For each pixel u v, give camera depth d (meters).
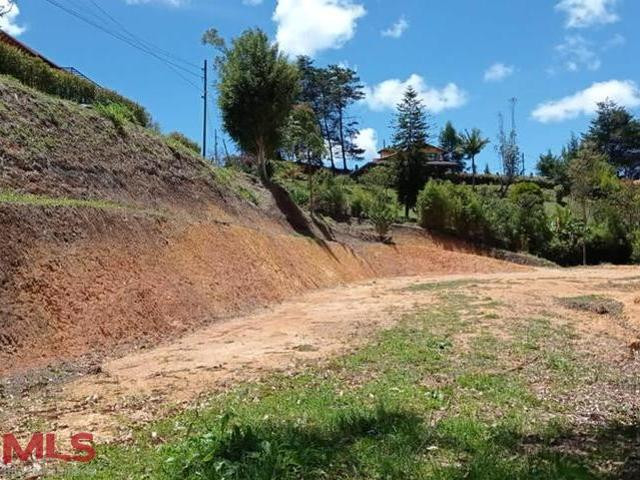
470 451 5.29
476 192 46.91
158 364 9.74
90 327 10.79
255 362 9.75
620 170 78.06
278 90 32.12
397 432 5.67
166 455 5.12
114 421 6.66
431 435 5.65
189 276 15.57
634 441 5.83
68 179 15.78
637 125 78.94
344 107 78.69
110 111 20.78
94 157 17.80
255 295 18.28
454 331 12.34
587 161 51.41
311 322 14.44
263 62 32.03
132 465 5.09
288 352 10.56
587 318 15.09
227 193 25.91
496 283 25.83
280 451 4.91
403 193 49.22
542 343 11.16
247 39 32.34
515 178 64.25
